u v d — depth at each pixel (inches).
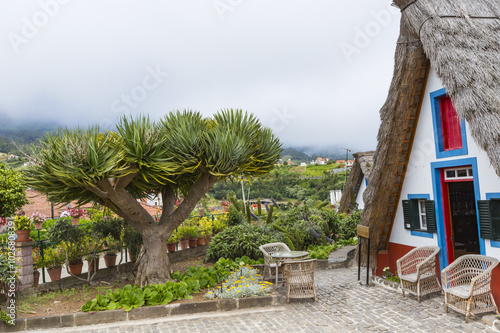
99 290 304.2
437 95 258.5
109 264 373.4
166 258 304.2
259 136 319.9
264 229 468.4
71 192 258.2
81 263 339.6
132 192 323.6
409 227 297.6
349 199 749.3
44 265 313.4
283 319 234.5
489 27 222.2
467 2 236.2
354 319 227.0
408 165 297.0
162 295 255.0
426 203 277.6
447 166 256.8
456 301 219.8
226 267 366.3
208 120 321.7
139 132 260.4
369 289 298.0
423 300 254.2
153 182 301.0
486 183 227.3
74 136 235.9
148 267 293.1
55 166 225.5
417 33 231.8
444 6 226.8
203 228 529.0
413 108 277.6
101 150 236.7
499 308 219.8
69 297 284.5
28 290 285.9
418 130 282.0
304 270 270.4
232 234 446.3
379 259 329.7
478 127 185.9
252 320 235.0
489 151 181.8
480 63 200.4
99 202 289.3
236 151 277.1
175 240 472.1
